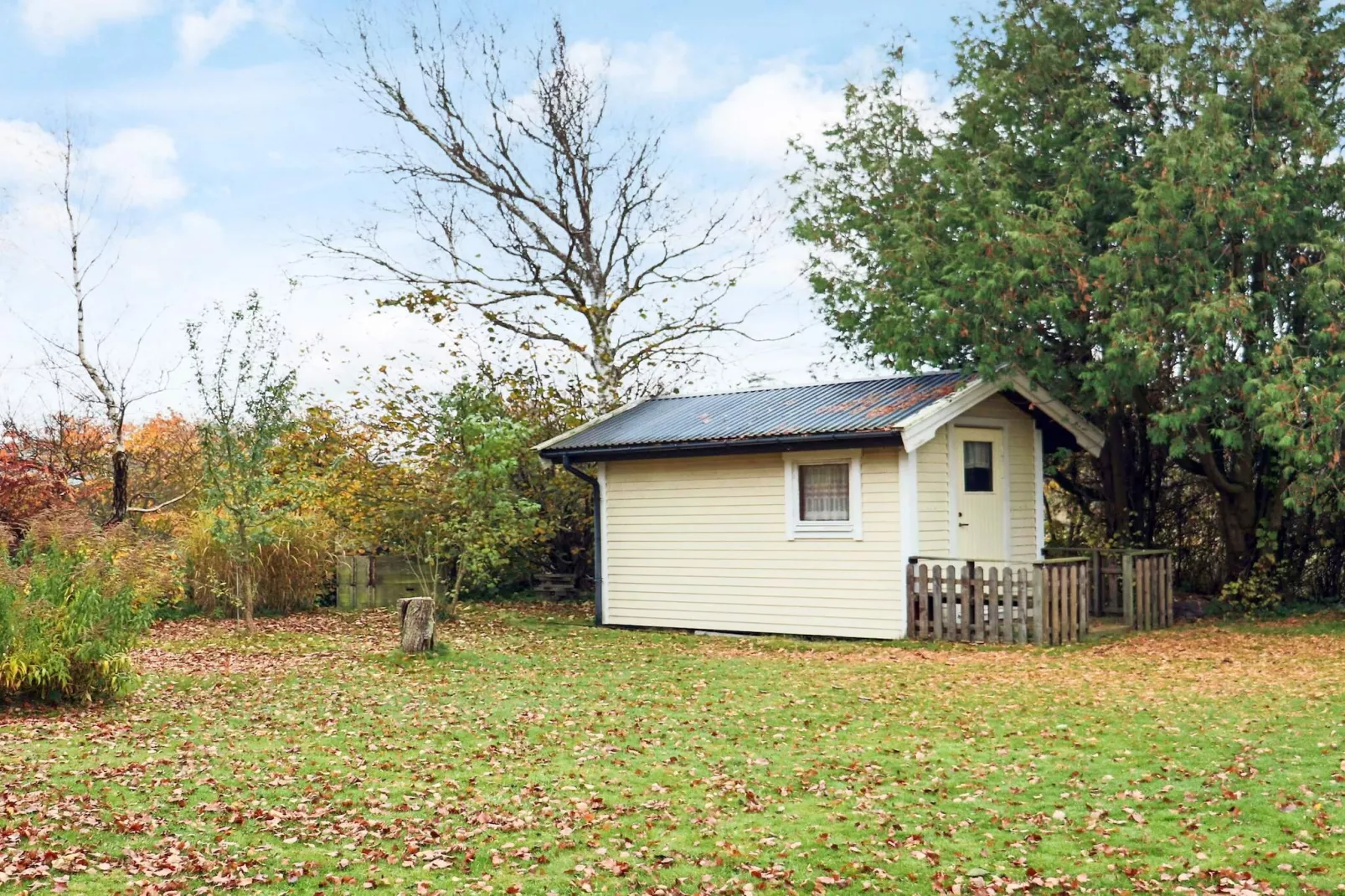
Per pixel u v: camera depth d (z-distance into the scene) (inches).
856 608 681.0
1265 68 652.1
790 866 276.1
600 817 312.7
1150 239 639.1
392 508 848.9
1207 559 828.0
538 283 1178.6
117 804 318.7
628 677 543.2
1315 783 328.2
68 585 477.4
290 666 580.1
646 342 1167.0
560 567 968.9
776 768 363.9
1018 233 650.2
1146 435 796.6
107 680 470.9
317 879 266.1
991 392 693.3
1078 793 329.7
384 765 367.9
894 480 666.8
